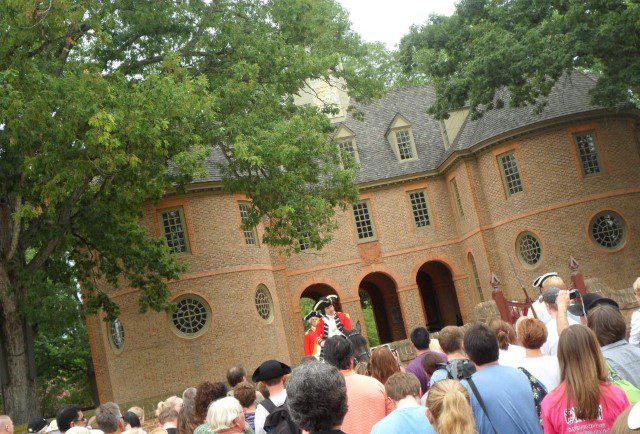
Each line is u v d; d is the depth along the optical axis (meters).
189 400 7.46
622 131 33.00
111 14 21.12
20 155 18.12
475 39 26.94
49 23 18.52
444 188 38.75
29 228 20.97
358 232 37.81
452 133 38.28
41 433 10.02
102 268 24.47
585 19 23.58
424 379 7.57
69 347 42.31
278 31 25.17
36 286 21.14
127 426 8.48
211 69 24.70
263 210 23.14
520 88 26.70
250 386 7.77
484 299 36.03
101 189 19.97
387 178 38.09
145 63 24.56
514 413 5.31
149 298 24.42
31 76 17.19
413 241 38.06
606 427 4.49
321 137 22.53
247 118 22.05
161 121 17.91
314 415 4.14
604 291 24.80
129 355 29.05
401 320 41.34
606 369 4.61
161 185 19.56
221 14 24.47
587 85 33.56
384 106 42.38
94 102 17.33
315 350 12.09
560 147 32.50
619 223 32.06
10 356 20.89
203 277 29.39
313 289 41.25
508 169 33.91
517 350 7.49
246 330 29.70
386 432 4.86
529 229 32.94
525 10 26.38
